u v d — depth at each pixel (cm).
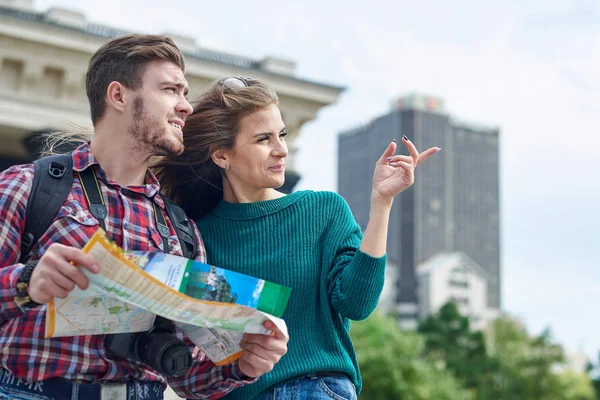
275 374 295
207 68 1310
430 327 7019
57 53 1243
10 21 1198
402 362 3516
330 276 306
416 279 14400
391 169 296
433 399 3612
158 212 272
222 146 315
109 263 205
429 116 18475
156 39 267
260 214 313
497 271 18612
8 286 215
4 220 238
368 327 3594
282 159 316
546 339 7250
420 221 17450
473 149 18812
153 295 212
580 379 7200
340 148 19988
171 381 277
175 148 267
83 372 243
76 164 257
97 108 267
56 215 246
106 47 266
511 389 6650
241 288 234
